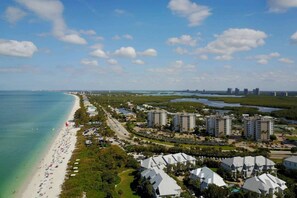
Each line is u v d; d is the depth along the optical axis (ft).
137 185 624.18
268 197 539.29
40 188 609.42
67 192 569.64
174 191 553.23
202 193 572.92
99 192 576.20
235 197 533.96
